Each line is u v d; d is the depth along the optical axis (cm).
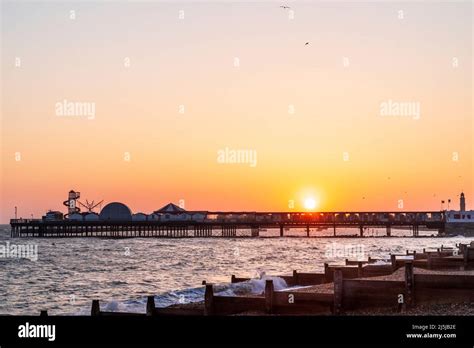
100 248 13950
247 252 12062
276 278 4128
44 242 16788
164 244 15762
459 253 4956
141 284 6103
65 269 8288
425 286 2678
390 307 2670
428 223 19600
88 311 3234
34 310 4250
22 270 8200
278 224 19262
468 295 2661
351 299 2688
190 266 8469
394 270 4000
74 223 18488
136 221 18412
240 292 3962
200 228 18712
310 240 18512
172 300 3856
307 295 2695
